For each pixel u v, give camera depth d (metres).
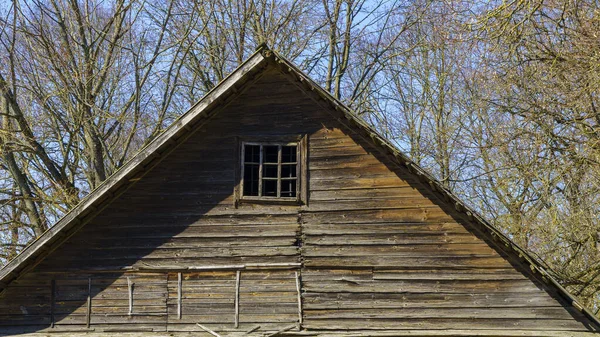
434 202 16.25
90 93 25.94
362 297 16.05
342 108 16.23
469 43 22.28
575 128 21.19
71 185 26.11
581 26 19.14
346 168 16.58
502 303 15.72
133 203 16.83
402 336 15.76
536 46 20.88
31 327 16.62
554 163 21.16
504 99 24.02
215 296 16.34
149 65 27.77
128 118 27.61
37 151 24.73
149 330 16.33
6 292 16.83
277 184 16.62
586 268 21.62
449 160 31.81
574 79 20.38
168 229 16.69
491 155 26.25
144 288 16.55
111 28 29.45
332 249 16.30
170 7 28.81
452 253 16.03
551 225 21.52
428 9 30.00
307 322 16.02
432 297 15.91
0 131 23.05
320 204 16.50
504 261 15.88
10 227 25.66
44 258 16.88
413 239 16.17
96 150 26.75
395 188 16.38
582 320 15.38
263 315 16.14
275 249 16.39
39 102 26.62
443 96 31.52
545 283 15.62
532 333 15.41
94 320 16.52
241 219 16.59
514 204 24.72
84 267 16.70
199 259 16.50
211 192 16.73
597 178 20.27
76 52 27.53
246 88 17.06
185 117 16.50
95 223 16.84
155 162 16.89
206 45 31.73
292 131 16.81
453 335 15.58
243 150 16.80
